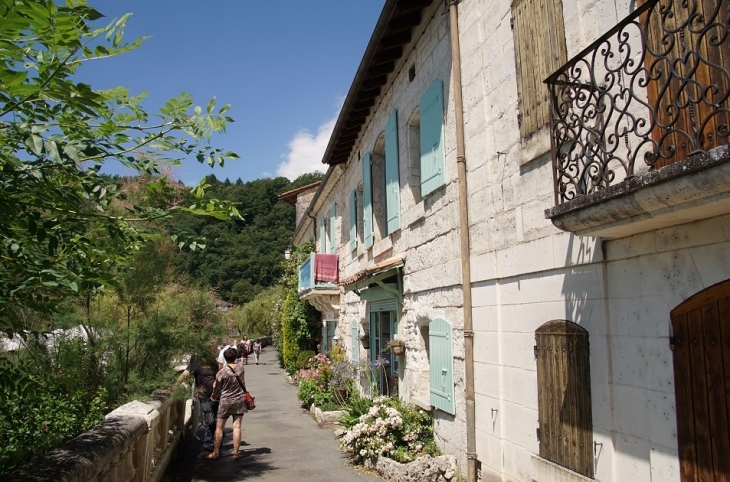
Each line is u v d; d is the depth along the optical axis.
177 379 7.75
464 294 6.20
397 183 9.28
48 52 2.68
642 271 3.68
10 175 2.65
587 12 4.36
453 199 6.87
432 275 7.59
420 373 8.17
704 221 3.19
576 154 4.20
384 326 10.70
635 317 3.73
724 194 2.67
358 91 10.44
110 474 4.05
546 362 4.66
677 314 3.33
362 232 12.98
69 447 3.50
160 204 3.35
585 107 3.76
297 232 26.16
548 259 4.70
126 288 7.34
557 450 4.46
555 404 4.52
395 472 6.58
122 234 3.15
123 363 7.18
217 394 8.22
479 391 5.95
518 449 5.13
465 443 6.31
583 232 3.73
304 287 17.08
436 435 7.45
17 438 4.69
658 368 3.51
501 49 5.70
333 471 7.27
